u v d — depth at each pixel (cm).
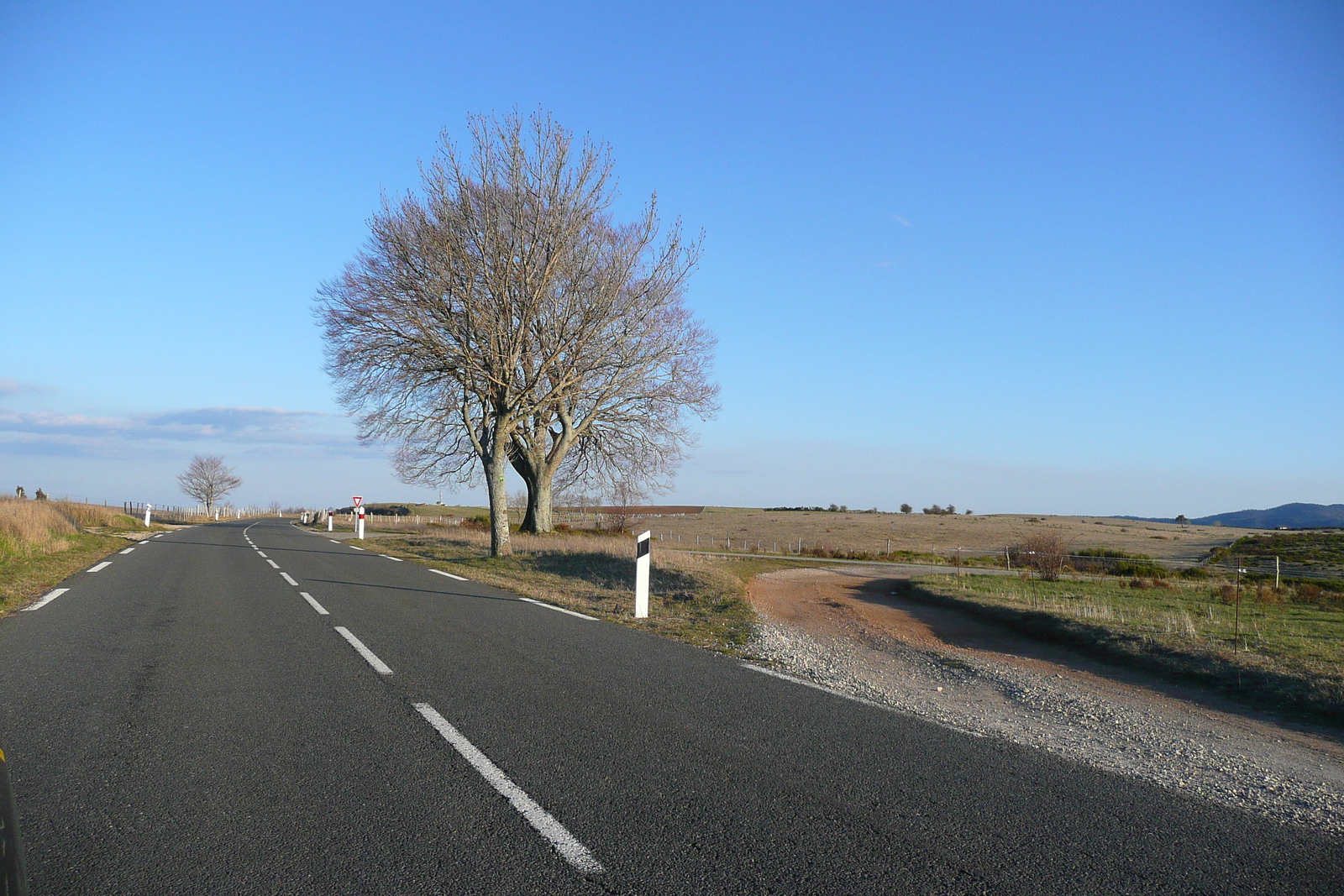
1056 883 343
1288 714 739
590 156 2419
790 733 564
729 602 1444
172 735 525
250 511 11719
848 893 327
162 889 317
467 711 595
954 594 1762
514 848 362
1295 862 375
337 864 342
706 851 364
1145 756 568
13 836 240
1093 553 4297
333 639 898
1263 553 4203
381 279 2416
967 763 512
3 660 739
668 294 2647
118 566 1738
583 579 1861
